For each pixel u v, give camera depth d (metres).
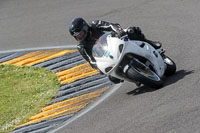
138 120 24.30
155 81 27.55
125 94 30.00
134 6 48.88
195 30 38.66
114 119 25.83
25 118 32.25
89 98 31.84
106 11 49.56
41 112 32.47
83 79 35.91
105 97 30.95
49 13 53.28
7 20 54.47
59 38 46.50
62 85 36.19
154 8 46.81
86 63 38.94
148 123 23.48
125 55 27.20
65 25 49.03
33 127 30.03
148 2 49.00
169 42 37.75
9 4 58.72
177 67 31.77
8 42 49.12
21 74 40.78
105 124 25.61
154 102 26.05
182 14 43.22
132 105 26.98
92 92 32.84
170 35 39.22
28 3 57.81
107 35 28.17
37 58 43.31
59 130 27.81
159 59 29.16
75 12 51.44
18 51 46.28
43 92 36.03
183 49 35.22
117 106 28.00
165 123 22.89
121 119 25.38
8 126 31.75
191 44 35.75
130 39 29.59
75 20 27.94
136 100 27.61
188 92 25.91
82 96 32.75
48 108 32.72
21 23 52.81
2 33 51.66
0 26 53.44
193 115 22.81
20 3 58.34
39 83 37.97
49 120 30.31
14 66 43.00
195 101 24.36
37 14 53.97
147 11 46.53
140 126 23.48
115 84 32.91
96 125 26.06
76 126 27.30
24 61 43.50
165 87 27.84
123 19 46.38
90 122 27.02
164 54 32.84
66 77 37.41
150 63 28.44
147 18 44.81
